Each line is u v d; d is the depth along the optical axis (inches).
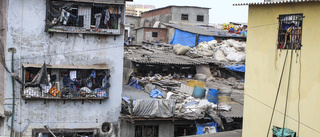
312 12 499.8
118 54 784.9
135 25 1959.9
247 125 600.1
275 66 550.3
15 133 746.2
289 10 529.3
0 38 757.9
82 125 775.1
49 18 740.7
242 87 1056.8
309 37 503.8
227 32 1589.6
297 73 518.9
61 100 764.0
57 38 751.7
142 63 1077.1
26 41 738.2
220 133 685.3
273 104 553.3
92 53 770.2
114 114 789.9
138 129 802.8
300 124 514.3
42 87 748.0
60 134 761.6
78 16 754.8
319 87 489.4
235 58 1259.8
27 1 733.3
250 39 593.3
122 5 770.2
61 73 761.6
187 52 1286.9
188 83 971.9
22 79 732.0
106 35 772.6
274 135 548.4
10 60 732.7
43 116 758.5
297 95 518.9
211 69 1190.9
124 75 1173.1
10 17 726.5
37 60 745.0
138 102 772.6
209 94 873.5
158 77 1031.6
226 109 811.4
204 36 1451.8
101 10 767.7
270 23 557.0
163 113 776.3
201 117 779.4
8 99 740.7
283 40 541.6
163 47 1428.4
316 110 492.7
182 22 1713.8
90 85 772.0
